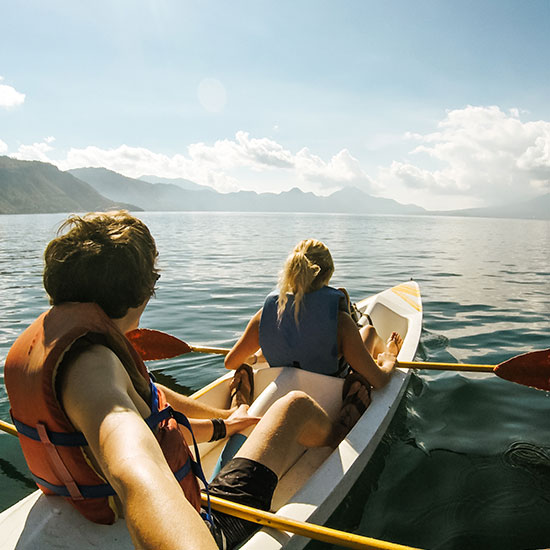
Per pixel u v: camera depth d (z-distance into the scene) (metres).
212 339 5.38
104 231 0.99
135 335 3.40
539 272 11.63
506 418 3.14
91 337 0.86
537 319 6.26
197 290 8.69
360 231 37.22
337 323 2.46
